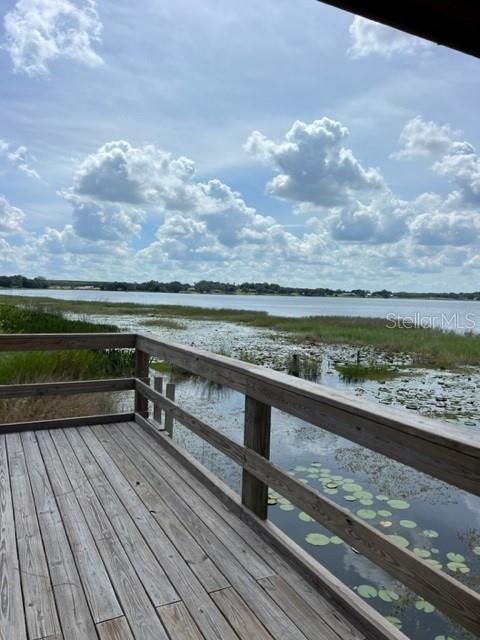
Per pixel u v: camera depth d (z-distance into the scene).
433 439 1.18
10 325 10.98
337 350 13.73
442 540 2.96
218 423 5.72
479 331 19.31
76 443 3.26
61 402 5.52
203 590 1.65
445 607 1.16
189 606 1.56
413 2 0.90
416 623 2.16
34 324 11.60
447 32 0.98
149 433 3.51
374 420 1.39
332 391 1.69
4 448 3.13
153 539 2.00
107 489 2.50
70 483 2.57
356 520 1.47
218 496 2.42
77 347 3.67
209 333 17.89
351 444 5.00
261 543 1.98
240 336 17.02
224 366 2.37
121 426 3.71
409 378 9.54
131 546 1.94
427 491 3.76
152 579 1.71
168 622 1.48
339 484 3.89
